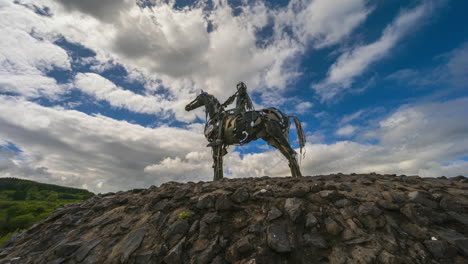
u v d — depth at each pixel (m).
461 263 2.40
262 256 2.88
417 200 3.27
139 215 4.23
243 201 3.85
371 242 2.79
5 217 29.81
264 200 3.79
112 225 4.14
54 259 3.55
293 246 2.94
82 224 4.47
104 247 3.60
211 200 3.94
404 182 4.27
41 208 35.62
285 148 6.20
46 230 4.52
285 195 3.77
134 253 3.31
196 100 8.17
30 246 4.13
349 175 5.24
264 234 3.15
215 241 3.22
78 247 3.68
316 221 3.19
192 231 3.49
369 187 3.99
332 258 2.74
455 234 2.71
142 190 5.76
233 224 3.49
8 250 4.20
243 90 7.28
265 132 6.44
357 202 3.46
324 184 4.16
